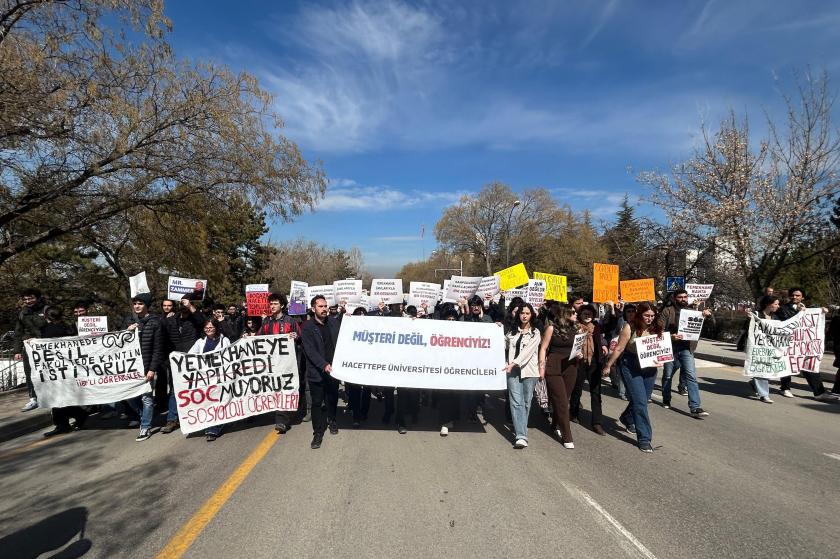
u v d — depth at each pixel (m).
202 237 18.61
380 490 4.37
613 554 3.27
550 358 5.80
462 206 59.38
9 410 7.80
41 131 10.80
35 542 3.57
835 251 15.79
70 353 6.63
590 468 4.97
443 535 3.53
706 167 17.45
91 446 6.07
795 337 8.15
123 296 20.22
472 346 6.27
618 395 8.89
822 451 5.52
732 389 9.45
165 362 6.88
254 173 14.34
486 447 5.71
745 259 16.17
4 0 10.30
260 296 10.23
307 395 7.72
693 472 4.85
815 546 3.38
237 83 13.74
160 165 13.02
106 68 11.38
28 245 13.49
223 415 6.29
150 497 4.33
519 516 3.84
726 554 3.27
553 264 47.25
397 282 11.02
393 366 6.14
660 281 22.22
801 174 14.59
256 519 3.81
